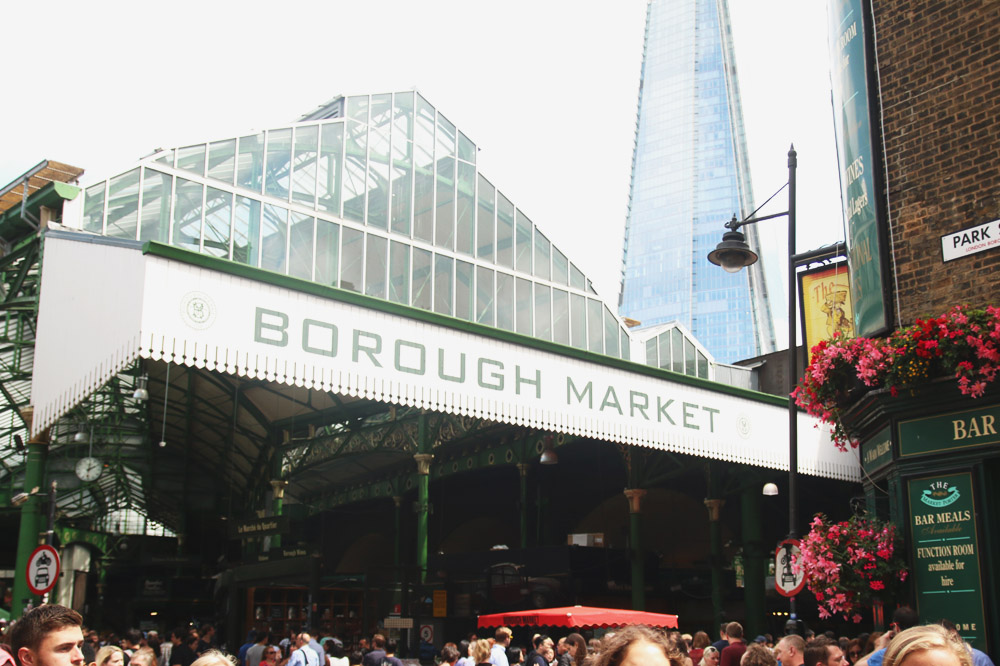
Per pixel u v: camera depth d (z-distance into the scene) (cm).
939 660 259
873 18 1271
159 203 2084
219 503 4422
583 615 1598
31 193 2066
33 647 377
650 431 1948
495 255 2641
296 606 3397
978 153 1131
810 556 1159
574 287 2798
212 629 1802
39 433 1616
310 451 3222
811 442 2286
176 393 3244
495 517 3697
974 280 1111
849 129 1301
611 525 3591
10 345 2592
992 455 1040
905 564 1102
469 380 1653
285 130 2319
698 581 3039
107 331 1395
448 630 2561
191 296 1352
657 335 3041
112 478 4094
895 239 1198
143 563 4178
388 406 2850
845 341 1180
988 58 1138
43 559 1444
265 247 2219
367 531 3900
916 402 1109
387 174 2486
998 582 1024
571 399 1811
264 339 1409
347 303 1516
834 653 665
